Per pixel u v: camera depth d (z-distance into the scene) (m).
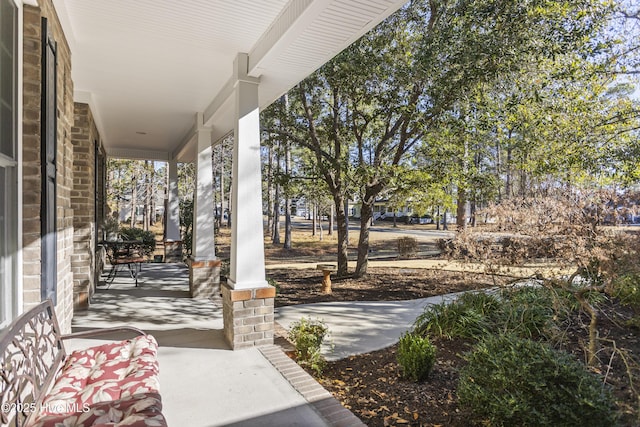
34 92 2.32
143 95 5.28
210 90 5.04
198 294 6.03
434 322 4.63
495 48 6.12
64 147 3.27
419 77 6.85
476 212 4.15
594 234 3.47
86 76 4.55
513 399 2.43
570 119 7.09
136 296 6.11
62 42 3.15
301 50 3.26
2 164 2.03
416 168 8.50
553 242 3.58
